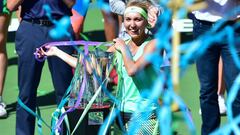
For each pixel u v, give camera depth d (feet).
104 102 36.68
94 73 35.32
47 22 40.57
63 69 41.37
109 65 35.55
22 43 41.14
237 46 37.35
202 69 40.55
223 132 20.71
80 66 35.94
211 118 41.68
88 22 80.94
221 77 49.96
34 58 41.06
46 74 61.67
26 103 41.86
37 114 41.68
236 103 38.37
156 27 35.86
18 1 41.45
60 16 40.83
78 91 36.35
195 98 55.21
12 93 56.95
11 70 63.16
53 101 54.85
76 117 36.27
